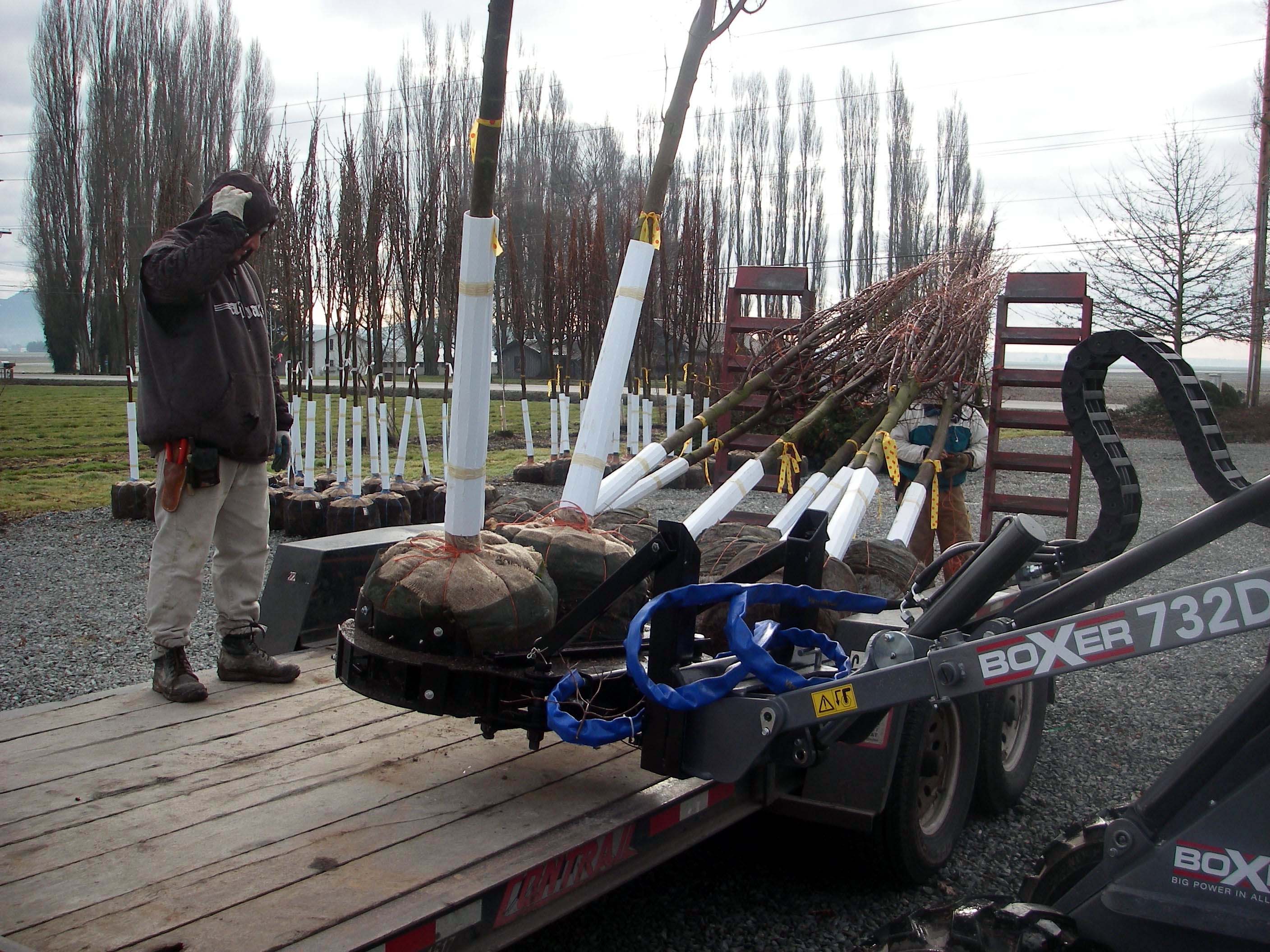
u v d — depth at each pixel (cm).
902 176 4028
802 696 265
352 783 300
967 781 414
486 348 327
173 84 3734
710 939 343
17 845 254
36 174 4731
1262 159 2752
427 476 1348
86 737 332
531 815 279
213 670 420
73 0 4594
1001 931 239
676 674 284
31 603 763
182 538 372
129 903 226
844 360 759
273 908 224
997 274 875
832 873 397
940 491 732
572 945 337
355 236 1388
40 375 4800
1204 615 221
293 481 1258
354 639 327
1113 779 504
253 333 399
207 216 381
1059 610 274
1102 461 279
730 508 587
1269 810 227
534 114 3472
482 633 312
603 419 443
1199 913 231
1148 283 2945
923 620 282
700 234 1650
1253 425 2562
